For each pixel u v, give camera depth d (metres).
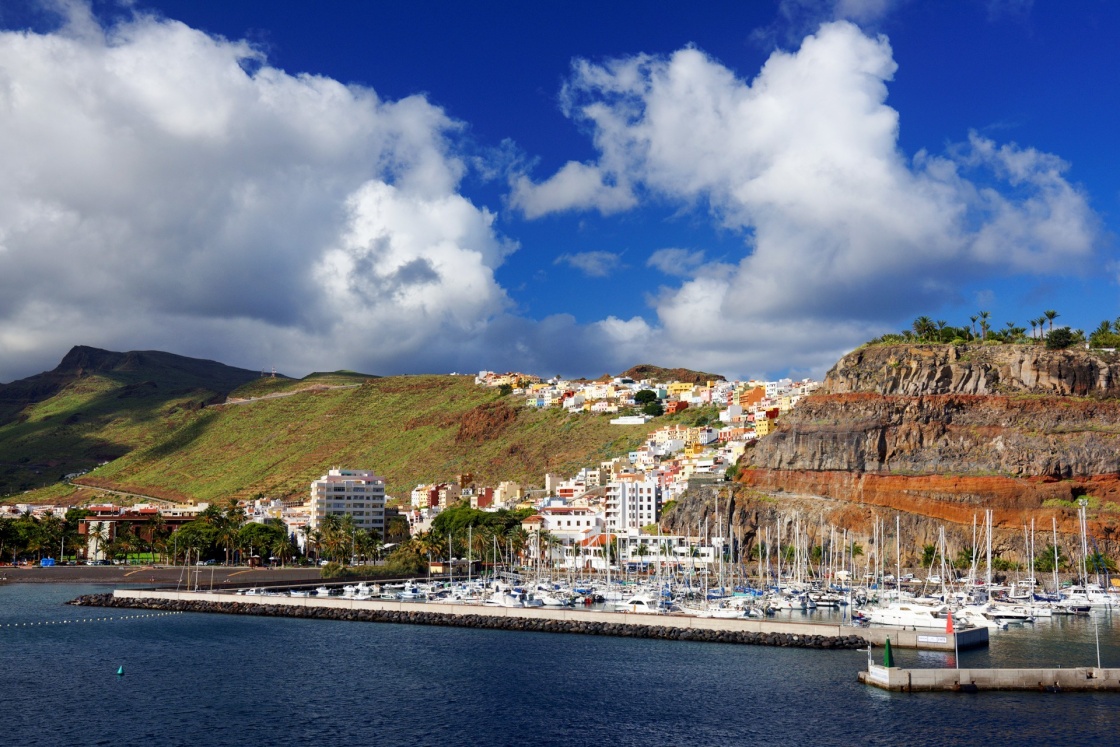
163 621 190.50
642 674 134.75
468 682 130.38
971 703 115.06
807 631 160.00
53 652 154.12
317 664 143.25
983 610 189.38
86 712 113.88
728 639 160.75
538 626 176.75
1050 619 192.88
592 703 118.38
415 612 189.25
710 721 109.94
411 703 118.75
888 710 112.88
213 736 104.19
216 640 165.88
